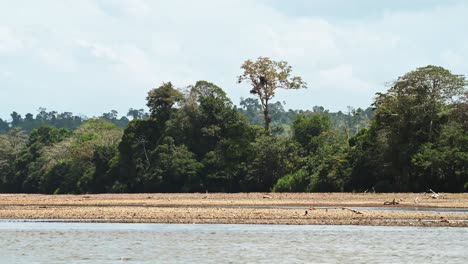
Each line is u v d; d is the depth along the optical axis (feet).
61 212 233.14
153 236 169.27
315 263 127.75
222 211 225.56
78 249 147.64
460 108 359.25
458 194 307.58
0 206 282.56
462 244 149.89
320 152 422.00
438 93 361.10
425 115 352.69
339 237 163.53
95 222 205.46
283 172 436.35
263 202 291.38
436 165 329.31
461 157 327.06
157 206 270.67
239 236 167.63
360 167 372.38
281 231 177.37
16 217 221.87
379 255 136.15
